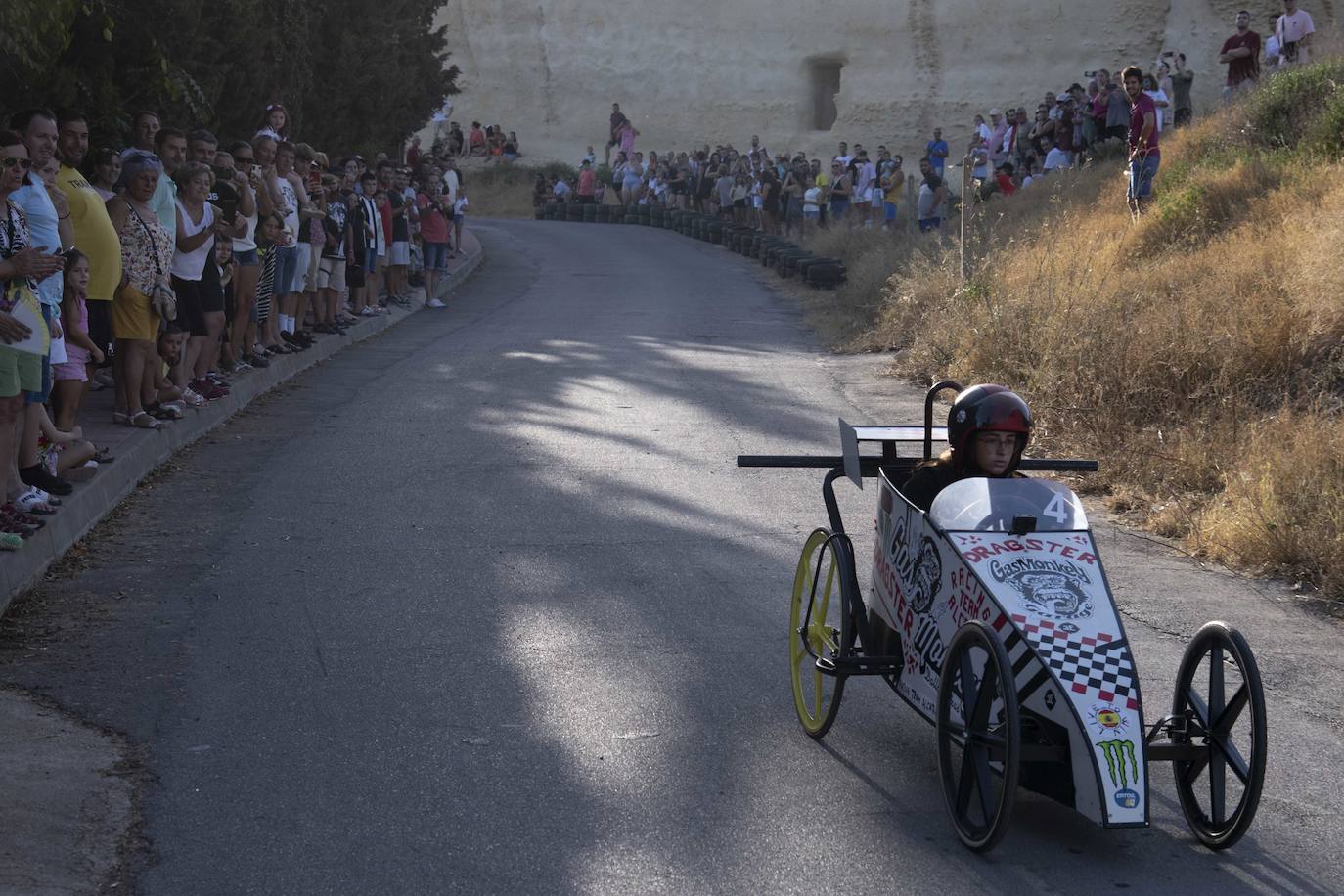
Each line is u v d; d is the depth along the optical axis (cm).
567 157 5609
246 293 1298
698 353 1712
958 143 4978
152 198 1008
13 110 1083
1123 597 768
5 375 712
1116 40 4734
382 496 950
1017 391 1224
